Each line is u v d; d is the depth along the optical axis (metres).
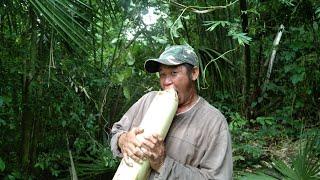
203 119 1.84
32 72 3.34
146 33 4.64
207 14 5.93
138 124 1.98
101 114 4.14
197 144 1.82
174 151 1.82
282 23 6.06
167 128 1.77
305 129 6.04
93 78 4.04
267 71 6.46
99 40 4.65
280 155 5.29
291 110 6.31
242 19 5.73
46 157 3.79
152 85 4.86
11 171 3.77
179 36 4.65
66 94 3.79
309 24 6.01
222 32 6.19
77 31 2.78
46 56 3.54
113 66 4.63
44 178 3.96
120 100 4.67
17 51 3.57
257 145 5.44
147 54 4.84
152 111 1.78
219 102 6.22
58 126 3.90
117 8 3.72
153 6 4.46
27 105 3.64
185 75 1.83
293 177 3.17
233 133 5.48
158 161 1.73
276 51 6.38
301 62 6.23
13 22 3.33
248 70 6.32
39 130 3.85
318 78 6.29
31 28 3.28
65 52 3.74
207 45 6.12
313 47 6.14
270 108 6.57
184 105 1.87
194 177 1.76
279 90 6.58
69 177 3.80
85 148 4.04
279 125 6.09
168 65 1.82
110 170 3.72
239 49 6.46
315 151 4.08
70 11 3.04
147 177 1.76
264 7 5.84
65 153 3.91
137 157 1.71
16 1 3.14
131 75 4.62
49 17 2.65
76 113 3.85
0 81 3.62
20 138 3.81
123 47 4.64
